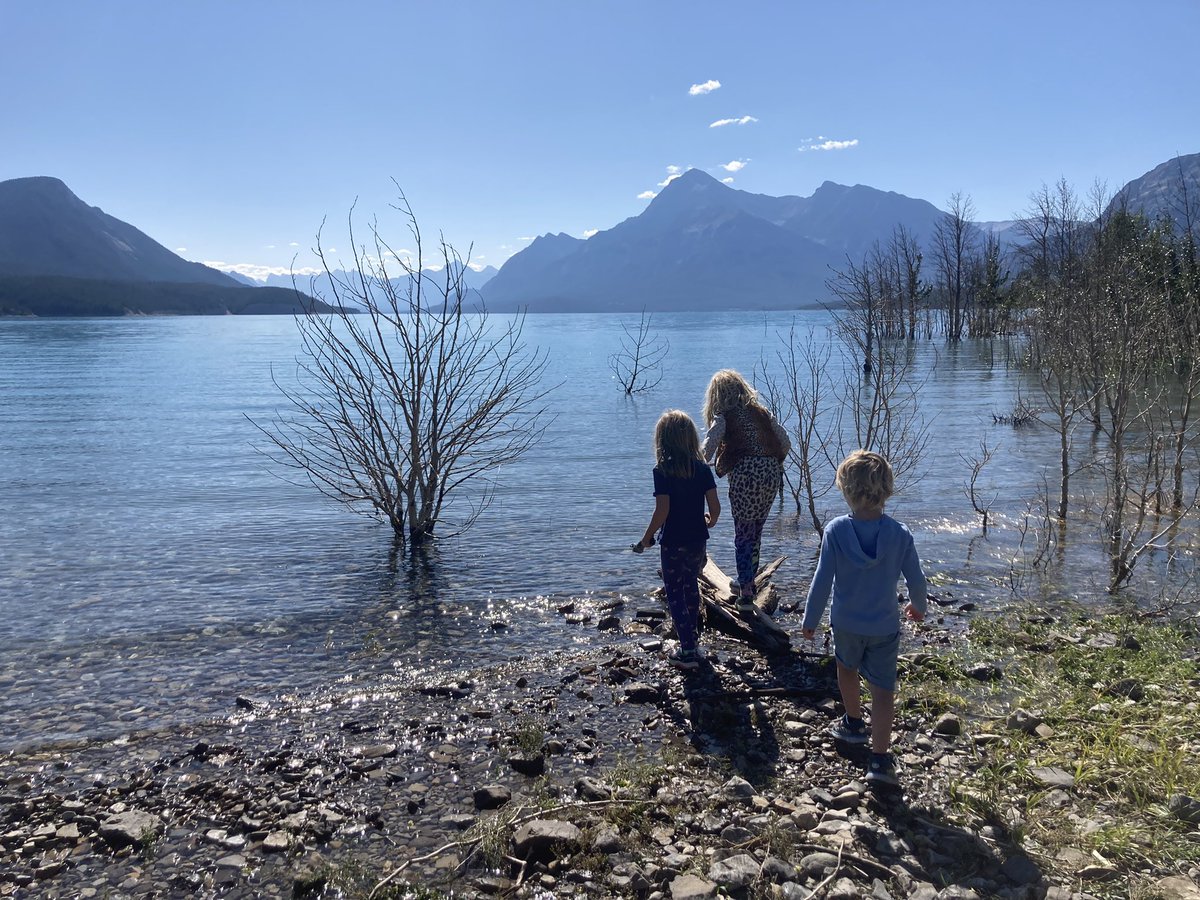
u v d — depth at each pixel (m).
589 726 5.13
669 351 56.59
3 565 9.20
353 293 9.75
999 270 59.00
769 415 6.87
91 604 7.87
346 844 3.84
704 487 6.03
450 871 3.58
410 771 4.56
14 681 6.07
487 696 5.65
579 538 10.34
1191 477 12.88
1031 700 5.34
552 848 3.66
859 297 20.47
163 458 16.38
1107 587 8.19
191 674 6.19
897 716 5.18
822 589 4.47
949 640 6.66
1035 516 11.18
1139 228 34.03
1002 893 3.33
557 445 17.75
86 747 4.98
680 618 6.03
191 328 134.00
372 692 5.76
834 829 3.82
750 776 4.42
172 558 9.49
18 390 31.36
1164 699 5.22
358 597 8.07
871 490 4.36
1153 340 11.05
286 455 16.50
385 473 10.32
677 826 3.90
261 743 4.97
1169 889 3.29
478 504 12.28
